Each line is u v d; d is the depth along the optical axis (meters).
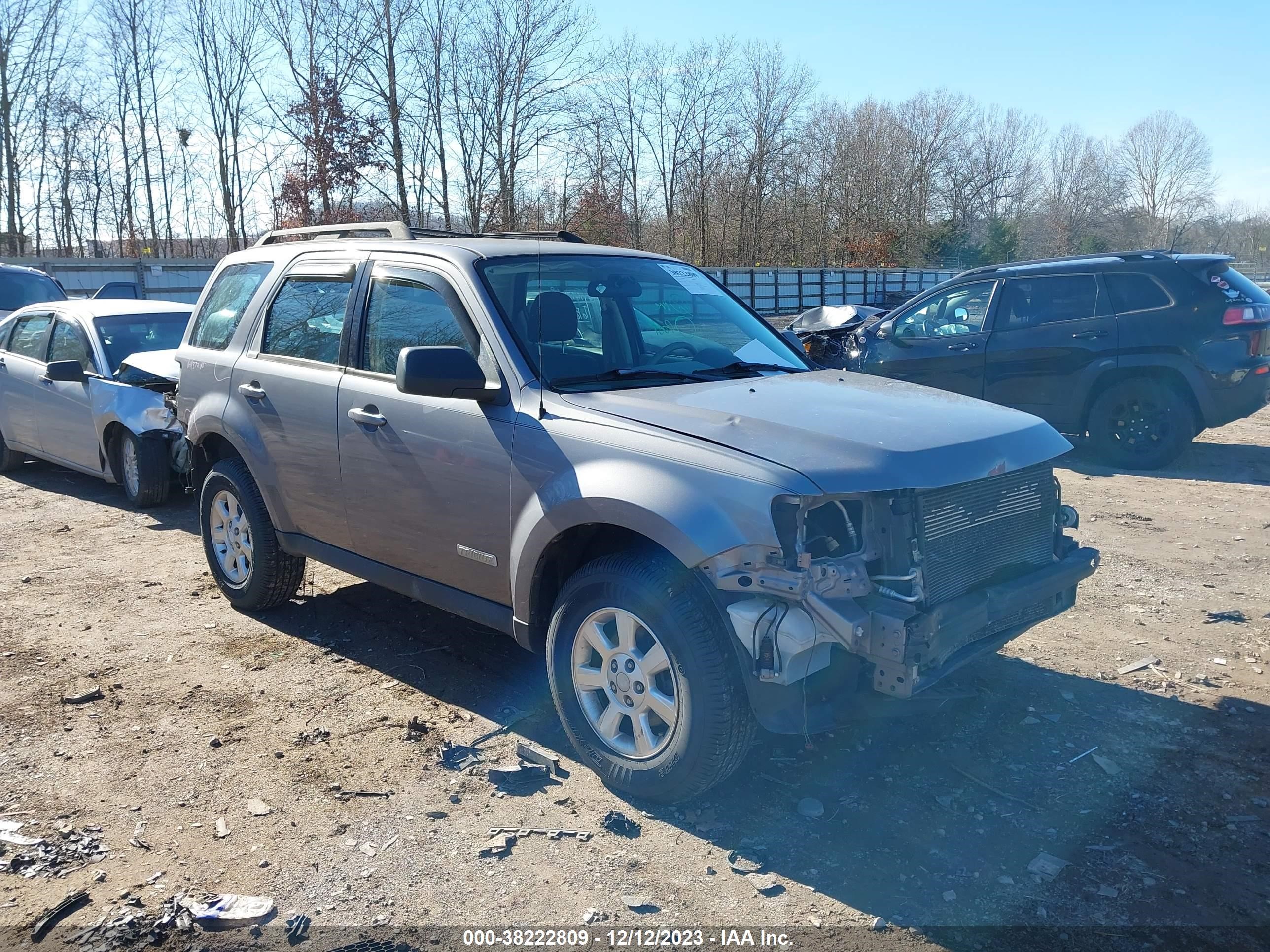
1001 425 3.65
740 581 3.09
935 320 10.23
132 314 8.94
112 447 8.14
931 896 2.97
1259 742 3.91
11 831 3.33
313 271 4.96
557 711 4.01
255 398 5.01
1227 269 8.79
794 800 3.52
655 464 3.32
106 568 6.41
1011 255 61.78
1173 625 5.20
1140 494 8.13
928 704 3.37
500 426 3.80
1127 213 79.94
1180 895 2.97
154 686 4.53
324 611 5.53
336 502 4.62
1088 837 3.27
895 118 66.62
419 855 3.20
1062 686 4.46
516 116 29.53
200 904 2.93
